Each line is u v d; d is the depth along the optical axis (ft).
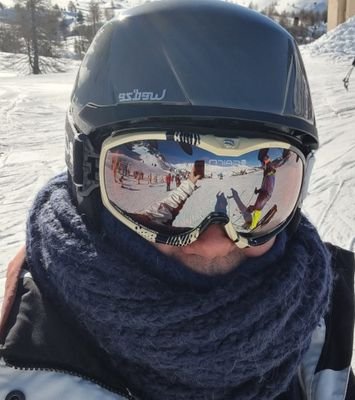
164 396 3.05
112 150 2.96
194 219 2.96
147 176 2.94
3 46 158.10
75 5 359.05
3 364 2.86
